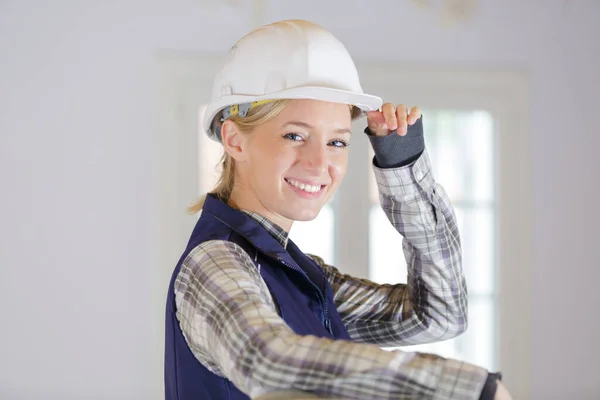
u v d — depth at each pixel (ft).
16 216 11.90
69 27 12.01
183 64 12.19
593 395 13.53
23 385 11.89
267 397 2.84
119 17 12.11
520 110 13.25
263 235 4.08
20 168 11.91
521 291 13.35
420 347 13.16
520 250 13.33
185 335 3.70
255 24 12.36
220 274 3.43
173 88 12.19
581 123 13.43
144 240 12.16
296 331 3.93
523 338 13.38
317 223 12.75
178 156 12.21
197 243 3.94
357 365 2.78
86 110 12.04
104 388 12.05
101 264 12.07
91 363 12.03
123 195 12.12
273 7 12.42
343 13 12.67
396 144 4.42
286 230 4.37
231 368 3.00
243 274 3.43
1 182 11.86
